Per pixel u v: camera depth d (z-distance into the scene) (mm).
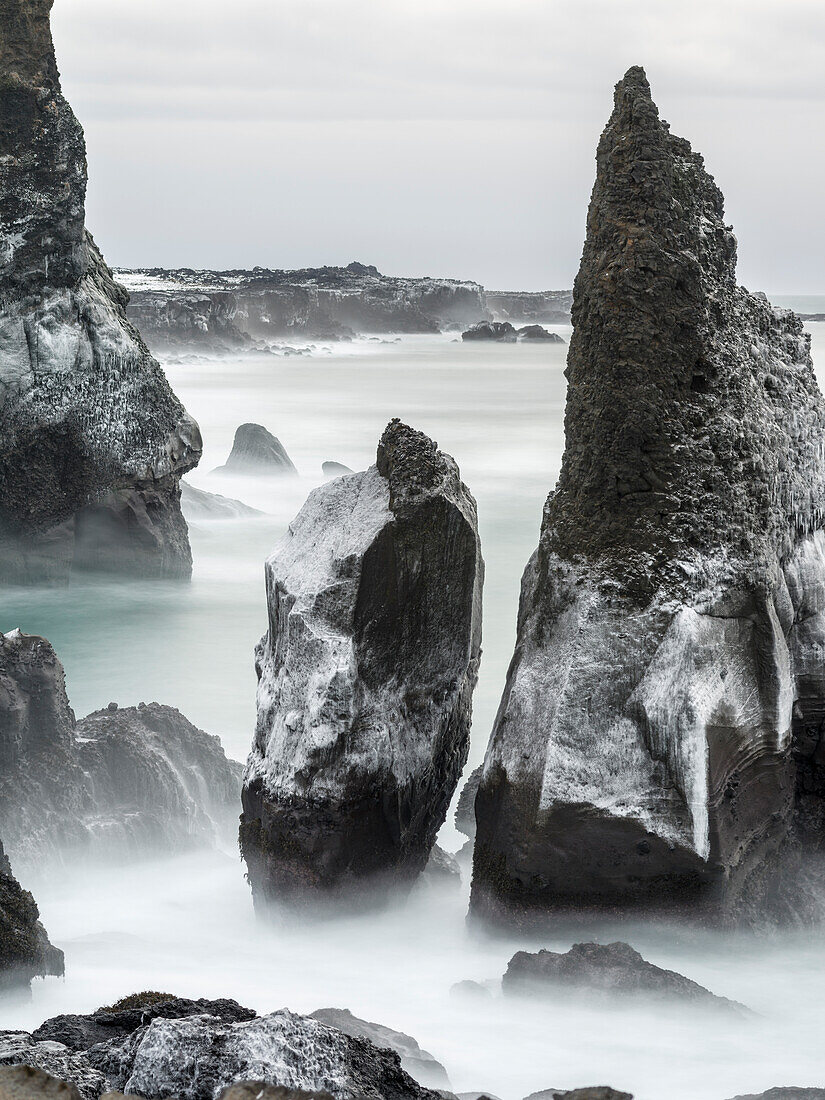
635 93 22109
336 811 21938
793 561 23250
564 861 20656
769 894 21734
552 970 18062
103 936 21422
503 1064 14828
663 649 20812
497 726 21781
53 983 18078
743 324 22969
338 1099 8602
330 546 22859
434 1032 16188
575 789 20531
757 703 21656
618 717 20750
